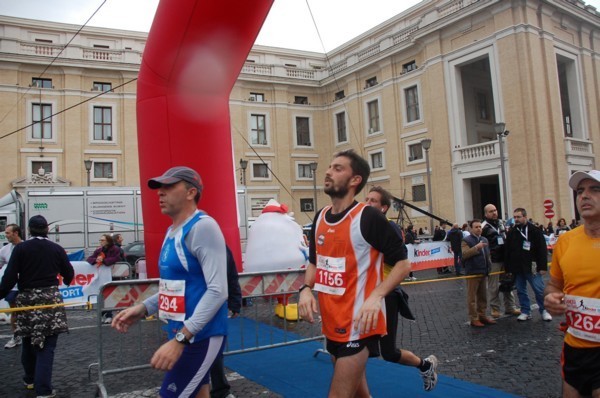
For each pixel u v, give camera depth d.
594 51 27.05
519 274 7.59
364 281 2.60
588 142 25.08
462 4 24.98
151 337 6.70
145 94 6.54
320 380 4.70
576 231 2.54
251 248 9.01
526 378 4.68
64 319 4.60
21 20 31.44
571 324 2.45
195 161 6.61
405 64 28.98
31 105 26.98
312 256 2.94
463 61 24.98
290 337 6.57
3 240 18.28
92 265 9.78
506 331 6.87
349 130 32.56
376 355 2.61
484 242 7.27
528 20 22.73
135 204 18.83
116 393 4.54
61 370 5.43
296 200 33.03
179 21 5.68
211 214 6.80
